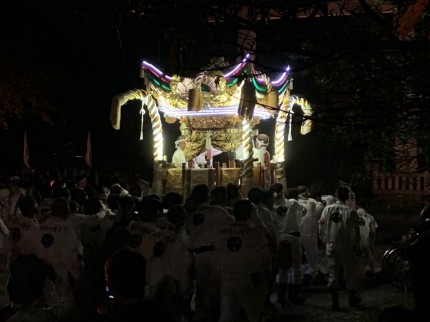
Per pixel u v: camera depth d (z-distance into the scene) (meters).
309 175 22.53
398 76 4.12
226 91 13.73
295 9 3.77
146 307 3.38
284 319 9.38
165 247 7.32
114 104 13.62
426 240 3.64
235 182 14.49
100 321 6.04
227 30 3.97
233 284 7.30
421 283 3.54
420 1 2.88
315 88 4.99
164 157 15.66
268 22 3.99
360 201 12.22
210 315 8.05
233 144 15.05
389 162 6.38
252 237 7.35
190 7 3.76
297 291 10.40
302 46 4.23
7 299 9.23
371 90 4.17
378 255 14.16
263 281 7.50
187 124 15.22
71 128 25.48
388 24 3.81
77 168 18.22
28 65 21.56
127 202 8.68
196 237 8.01
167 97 14.24
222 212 8.04
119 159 26.47
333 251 9.92
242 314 7.59
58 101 24.36
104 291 8.34
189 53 4.28
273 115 14.58
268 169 14.63
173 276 7.30
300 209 10.42
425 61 3.93
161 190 15.05
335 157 20.97
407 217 17.95
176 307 7.32
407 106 4.12
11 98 21.23
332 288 9.91
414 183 18.34
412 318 3.16
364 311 9.85
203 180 14.36
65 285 7.64
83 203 8.90
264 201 9.31
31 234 7.76
